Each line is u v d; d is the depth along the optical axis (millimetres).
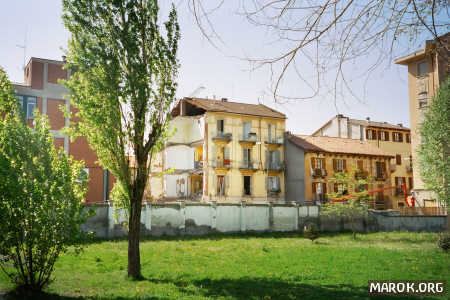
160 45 12812
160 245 21438
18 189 9078
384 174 50562
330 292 10203
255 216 30859
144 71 12484
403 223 35156
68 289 10438
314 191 45062
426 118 22812
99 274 12836
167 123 13164
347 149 49219
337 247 21391
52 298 9391
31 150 9578
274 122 47938
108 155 12562
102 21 12328
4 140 9469
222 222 29422
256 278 12273
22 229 9375
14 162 9484
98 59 11914
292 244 23453
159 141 13320
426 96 36406
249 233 29938
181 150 46281
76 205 9969
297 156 46469
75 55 12008
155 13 12773
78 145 35875
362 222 34906
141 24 12602
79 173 10508
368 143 53688
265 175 46125
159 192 45469
